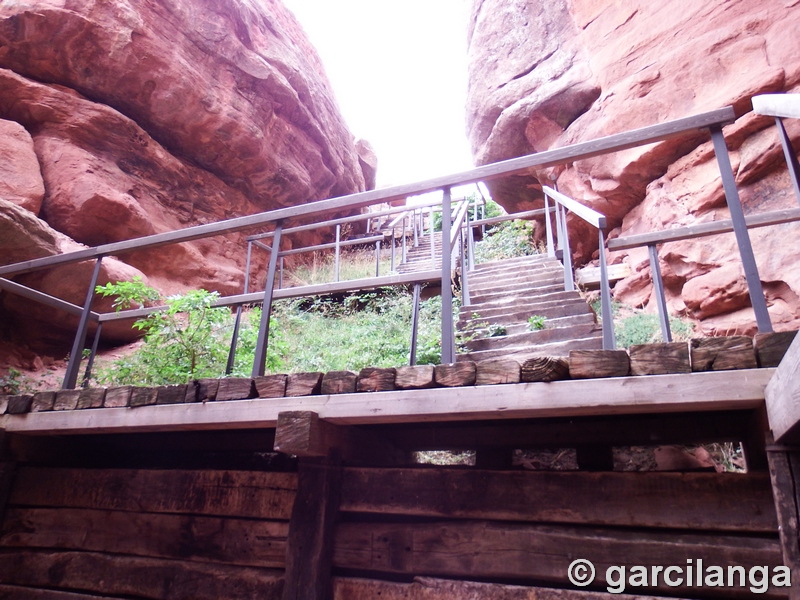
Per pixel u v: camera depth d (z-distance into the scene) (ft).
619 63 24.22
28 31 23.79
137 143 27.40
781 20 19.47
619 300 22.65
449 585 6.72
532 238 33.47
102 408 8.99
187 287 27.99
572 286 18.31
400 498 7.48
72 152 24.49
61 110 24.73
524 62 28.45
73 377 10.44
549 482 6.83
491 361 6.62
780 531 5.25
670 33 22.72
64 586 8.86
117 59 25.66
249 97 31.48
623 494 6.44
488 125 29.55
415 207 26.99
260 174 33.17
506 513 6.88
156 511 8.92
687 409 6.05
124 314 12.94
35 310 20.36
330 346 21.25
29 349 21.07
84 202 23.53
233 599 7.73
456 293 21.83
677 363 5.81
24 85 24.04
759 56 19.44
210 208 31.45
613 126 23.08
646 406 5.92
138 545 8.78
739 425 8.07
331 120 40.96
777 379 4.91
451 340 7.48
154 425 8.43
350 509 7.69
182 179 29.91
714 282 18.02
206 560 8.29
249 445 10.43
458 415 6.77
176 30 28.25
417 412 6.77
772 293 16.99
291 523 7.58
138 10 26.40
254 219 9.62
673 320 18.78
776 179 18.01
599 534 6.41
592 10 26.45
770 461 5.50
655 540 6.17
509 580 6.70
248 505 8.34
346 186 43.14
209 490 8.71
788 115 5.72
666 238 9.34
